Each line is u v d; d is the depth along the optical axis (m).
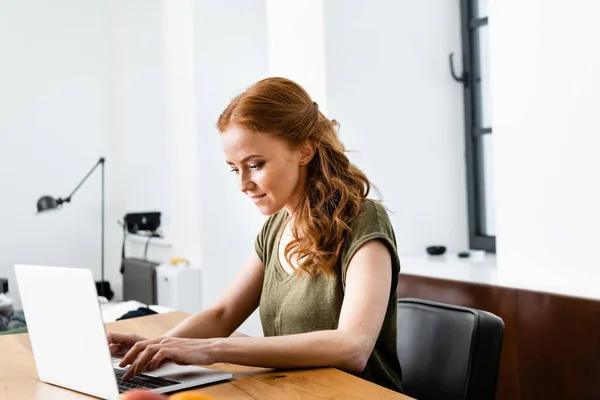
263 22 3.97
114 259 4.99
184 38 3.89
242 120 1.18
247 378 1.02
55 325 1.02
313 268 1.26
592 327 1.81
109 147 4.98
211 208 3.83
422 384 1.26
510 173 2.16
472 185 3.09
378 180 2.93
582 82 1.91
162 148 4.91
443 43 3.08
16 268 1.09
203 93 3.81
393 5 2.96
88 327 0.96
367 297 1.13
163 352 1.00
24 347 1.37
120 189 4.94
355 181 1.29
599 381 1.80
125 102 4.79
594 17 1.87
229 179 3.88
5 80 4.58
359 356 1.08
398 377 1.26
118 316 2.71
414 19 3.02
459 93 3.12
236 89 3.89
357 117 2.88
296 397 0.91
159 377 1.03
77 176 4.85
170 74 4.12
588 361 1.82
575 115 1.94
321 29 2.81
